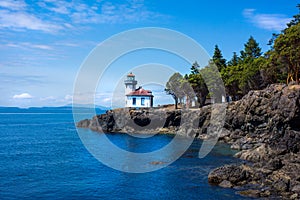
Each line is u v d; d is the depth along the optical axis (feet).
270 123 182.60
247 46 358.84
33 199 99.50
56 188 110.52
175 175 122.93
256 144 180.65
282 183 98.17
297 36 201.57
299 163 121.29
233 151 179.01
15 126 431.43
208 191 100.99
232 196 94.94
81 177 125.29
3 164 152.46
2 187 111.75
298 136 148.36
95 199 98.94
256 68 263.08
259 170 114.21
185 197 96.89
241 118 220.84
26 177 126.11
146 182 115.14
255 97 208.64
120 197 100.12
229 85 299.58
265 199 90.84
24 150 200.95
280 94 183.32
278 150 148.25
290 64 214.48
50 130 362.94
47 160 163.53
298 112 165.89
